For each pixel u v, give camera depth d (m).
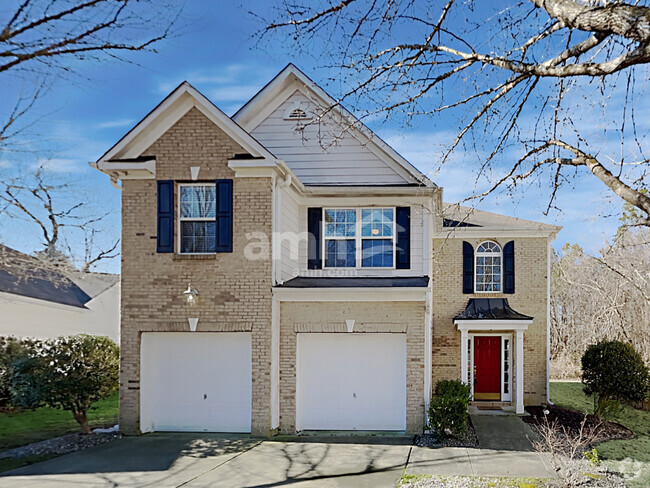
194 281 13.31
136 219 13.56
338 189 15.03
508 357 19.86
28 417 14.72
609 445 13.67
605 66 5.25
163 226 13.46
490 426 15.11
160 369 13.60
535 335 19.58
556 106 7.27
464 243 20.14
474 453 11.62
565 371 26.34
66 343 13.55
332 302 13.55
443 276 20.08
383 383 13.62
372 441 12.55
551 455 10.43
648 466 11.44
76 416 13.27
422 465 10.60
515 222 20.34
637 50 4.91
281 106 15.91
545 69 5.86
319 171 15.62
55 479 9.48
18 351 13.38
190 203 13.74
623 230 8.41
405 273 15.25
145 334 13.55
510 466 10.55
